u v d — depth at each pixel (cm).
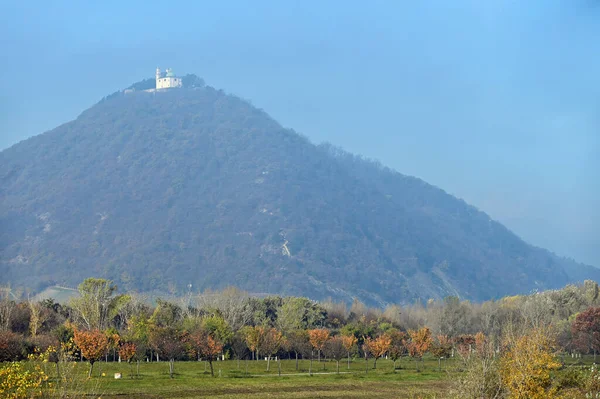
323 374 16388
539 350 8325
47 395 7250
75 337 13550
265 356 19462
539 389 8000
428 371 17450
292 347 18975
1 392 6569
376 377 15812
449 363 19388
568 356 18488
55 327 18625
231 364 17938
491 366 8112
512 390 7969
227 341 19100
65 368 7744
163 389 12456
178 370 15850
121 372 14825
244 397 11906
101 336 14088
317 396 12312
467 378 8188
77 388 7906
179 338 16575
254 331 17325
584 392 9919
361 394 12644
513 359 8181
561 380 10331
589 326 17875
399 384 14338
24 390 6650
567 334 18688
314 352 18400
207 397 11725
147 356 17762
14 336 14600
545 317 18638
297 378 15288
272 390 13000
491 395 8019
